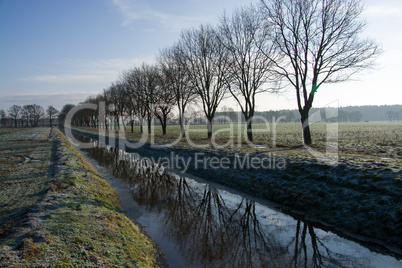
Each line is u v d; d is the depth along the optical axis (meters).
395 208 7.64
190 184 14.73
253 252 7.21
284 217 9.56
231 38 27.33
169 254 7.07
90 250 5.73
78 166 15.77
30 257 5.03
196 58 32.62
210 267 6.45
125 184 14.86
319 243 7.62
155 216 9.95
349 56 19.89
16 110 143.88
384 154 17.09
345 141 28.30
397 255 6.65
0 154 23.19
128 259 5.96
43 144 32.84
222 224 9.17
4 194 10.09
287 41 22.39
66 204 8.39
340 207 8.95
